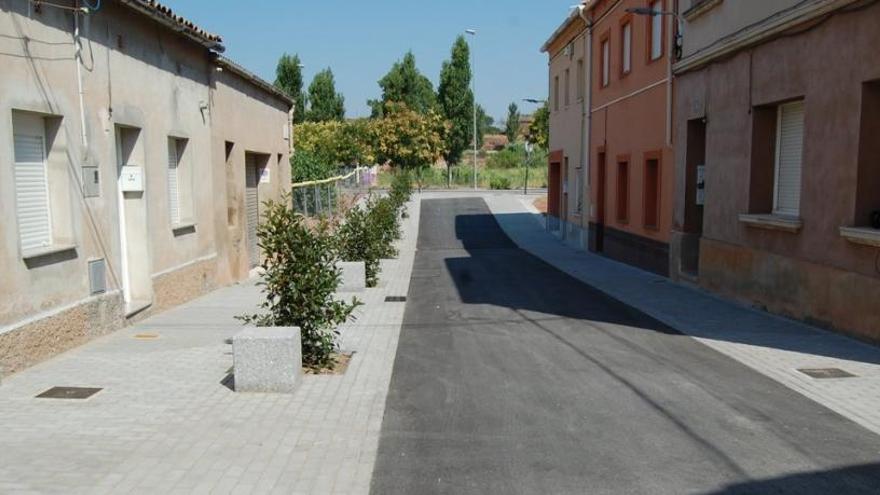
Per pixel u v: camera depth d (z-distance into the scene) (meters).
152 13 10.63
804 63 10.17
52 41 8.26
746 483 4.85
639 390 7.04
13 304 7.39
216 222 14.72
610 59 22.41
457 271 18.73
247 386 6.93
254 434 5.79
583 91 26.55
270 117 19.00
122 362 8.03
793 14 10.16
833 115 9.45
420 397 6.85
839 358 8.16
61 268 8.38
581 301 13.09
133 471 5.00
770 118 11.83
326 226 11.74
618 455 5.35
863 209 9.00
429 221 35.84
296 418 6.19
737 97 12.44
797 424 6.01
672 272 16.12
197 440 5.63
